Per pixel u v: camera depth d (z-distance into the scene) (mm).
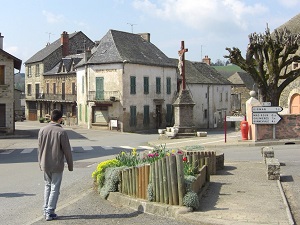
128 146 26609
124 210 8211
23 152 23312
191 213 7340
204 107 54625
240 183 10359
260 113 20906
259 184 10188
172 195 7820
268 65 24578
